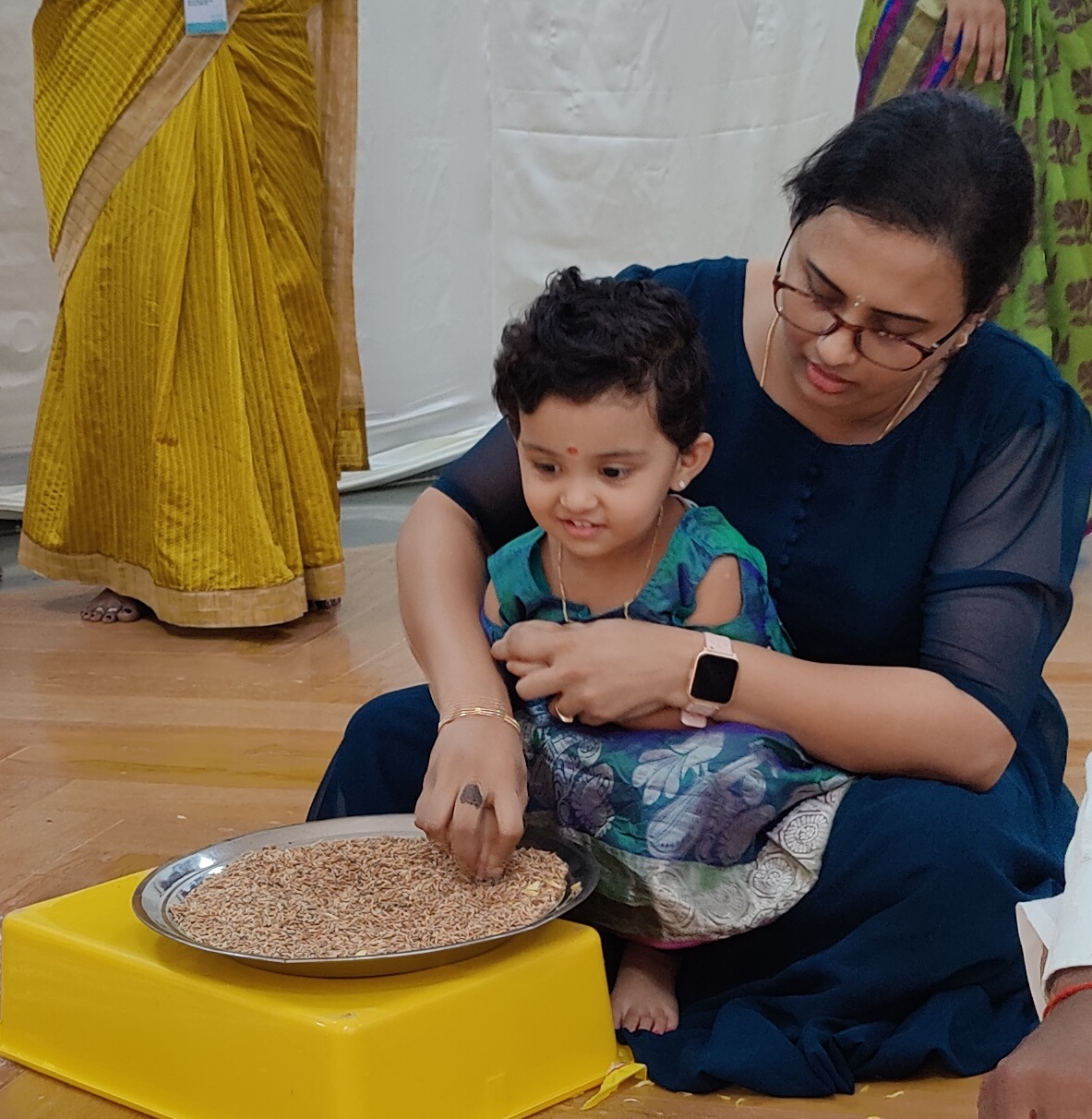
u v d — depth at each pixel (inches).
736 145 209.9
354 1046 51.3
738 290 66.3
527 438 58.6
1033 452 62.8
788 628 66.5
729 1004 60.7
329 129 140.6
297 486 135.4
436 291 206.5
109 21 128.0
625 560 63.4
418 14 196.9
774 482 65.3
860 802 61.1
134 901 59.2
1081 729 102.3
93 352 133.3
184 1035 55.7
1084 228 137.9
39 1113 57.8
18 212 171.0
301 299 134.6
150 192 128.7
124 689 118.3
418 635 65.9
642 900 61.1
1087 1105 28.5
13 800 93.9
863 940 59.2
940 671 62.4
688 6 203.6
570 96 204.7
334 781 70.2
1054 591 62.5
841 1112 56.3
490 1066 54.9
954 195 53.9
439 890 59.6
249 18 128.6
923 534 63.5
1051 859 62.2
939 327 56.1
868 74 132.3
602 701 61.5
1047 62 135.1
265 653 128.4
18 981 61.7
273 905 59.1
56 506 140.2
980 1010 60.0
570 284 59.3
